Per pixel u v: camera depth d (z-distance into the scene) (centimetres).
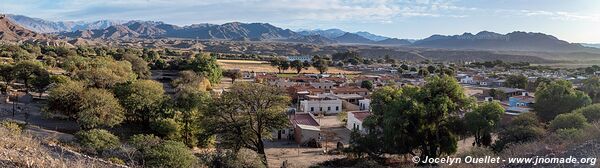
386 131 3102
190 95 4556
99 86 5578
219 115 3462
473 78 11944
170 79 9400
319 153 4041
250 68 13800
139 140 2244
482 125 3250
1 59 9231
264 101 3512
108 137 2397
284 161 3422
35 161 1135
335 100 6788
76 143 2275
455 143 3144
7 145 1264
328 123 5809
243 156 2623
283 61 13638
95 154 2020
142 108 4394
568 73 14638
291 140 4803
